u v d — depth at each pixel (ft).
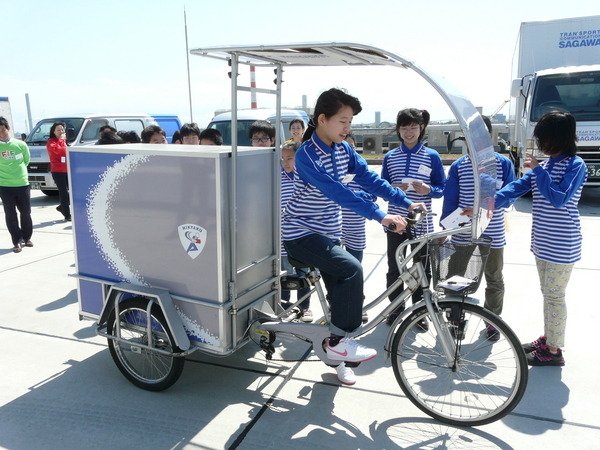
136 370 10.69
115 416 9.36
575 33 30.55
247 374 10.85
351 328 9.07
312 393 10.08
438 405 9.43
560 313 10.45
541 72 28.73
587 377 10.39
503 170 11.50
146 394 10.12
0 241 22.68
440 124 56.65
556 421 9.00
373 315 14.12
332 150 8.98
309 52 8.48
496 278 11.68
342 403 9.73
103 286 10.62
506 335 8.42
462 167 11.51
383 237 22.65
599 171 27.30
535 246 10.54
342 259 8.88
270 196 10.50
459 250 8.16
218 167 8.81
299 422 9.12
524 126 30.27
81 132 32.73
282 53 8.67
